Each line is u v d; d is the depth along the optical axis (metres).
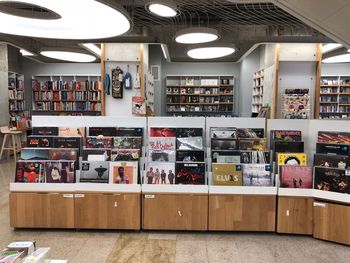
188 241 3.08
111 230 3.33
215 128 3.65
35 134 3.69
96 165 3.31
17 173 3.28
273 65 7.11
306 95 5.64
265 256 2.78
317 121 3.55
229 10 5.77
